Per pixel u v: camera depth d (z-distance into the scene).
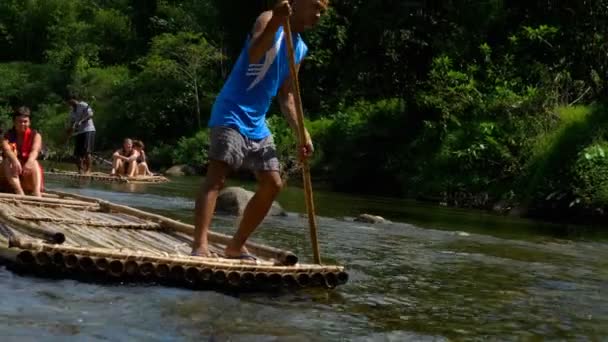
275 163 4.15
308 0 4.15
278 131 19.83
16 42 40.22
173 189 12.12
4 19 40.19
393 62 19.20
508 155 13.09
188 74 25.44
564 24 15.27
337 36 20.94
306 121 19.95
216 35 28.78
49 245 3.61
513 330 3.42
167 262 3.76
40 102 33.16
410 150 15.93
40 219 5.17
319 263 4.21
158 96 25.98
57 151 23.55
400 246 6.24
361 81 20.39
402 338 3.12
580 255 6.53
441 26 18.55
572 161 11.63
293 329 3.13
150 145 25.59
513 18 18.02
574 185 11.22
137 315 3.14
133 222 5.65
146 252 3.85
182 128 25.72
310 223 4.20
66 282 3.64
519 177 12.57
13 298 3.22
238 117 4.05
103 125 27.66
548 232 8.81
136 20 36.72
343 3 21.25
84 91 30.70
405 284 4.43
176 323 3.07
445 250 6.19
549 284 4.75
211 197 4.09
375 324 3.35
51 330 2.79
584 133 12.05
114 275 3.71
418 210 11.19
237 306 3.48
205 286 3.87
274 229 6.82
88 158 14.55
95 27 37.16
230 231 6.51
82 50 35.06
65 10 39.34
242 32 25.72
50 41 38.56
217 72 27.02
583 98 14.30
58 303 3.22
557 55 14.88
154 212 7.75
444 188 13.81
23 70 35.31
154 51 28.14
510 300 4.13
